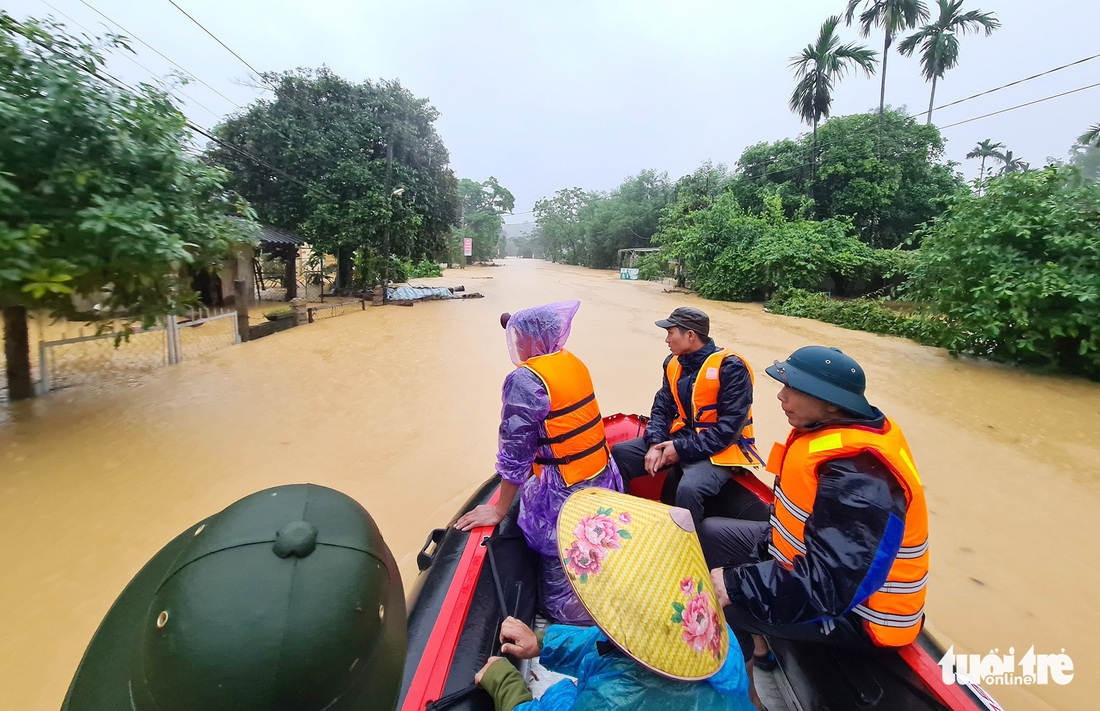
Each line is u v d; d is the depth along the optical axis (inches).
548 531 92.5
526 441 89.0
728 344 421.4
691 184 1323.8
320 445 207.2
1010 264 335.9
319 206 614.9
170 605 28.2
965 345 361.4
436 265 1248.8
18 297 184.9
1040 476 193.6
